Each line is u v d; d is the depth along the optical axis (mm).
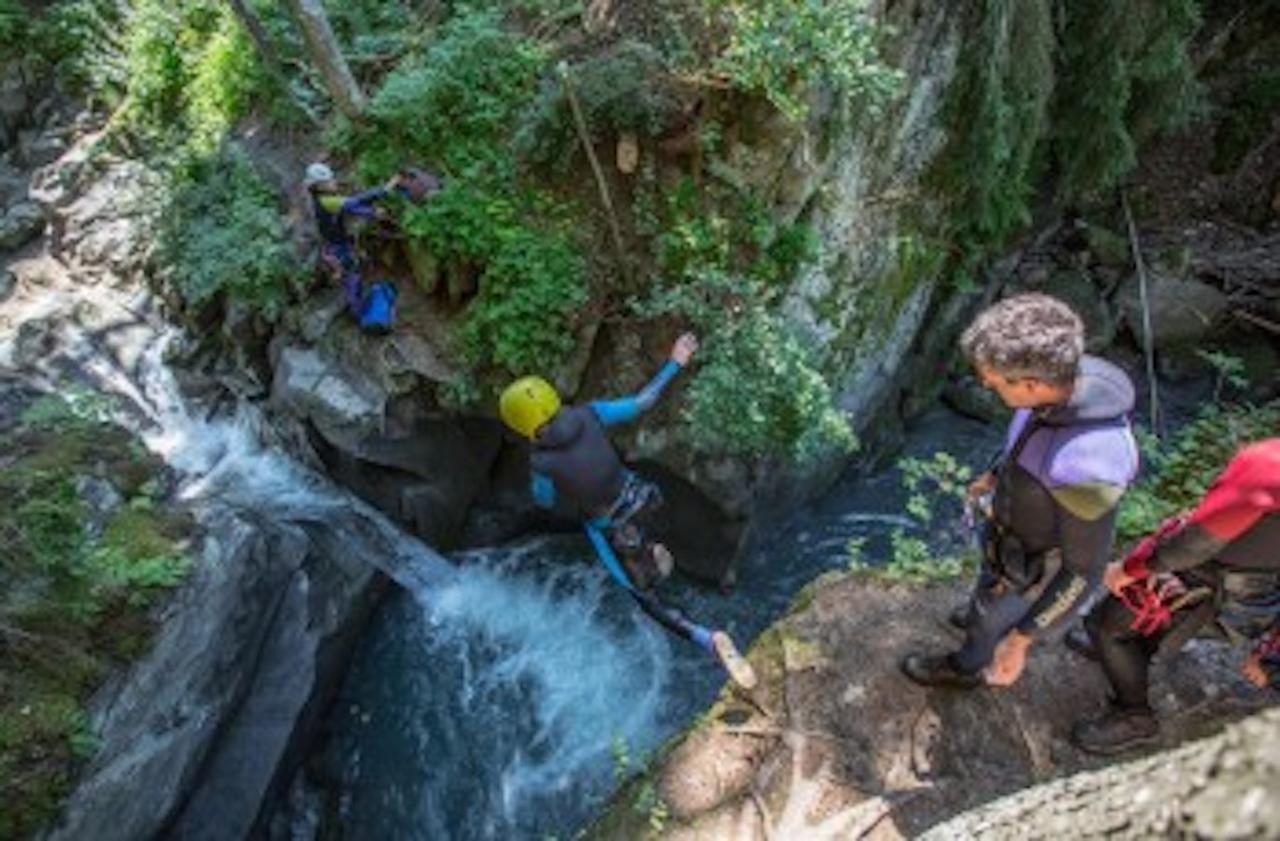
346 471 6578
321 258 6543
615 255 6094
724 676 6324
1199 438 5598
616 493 4715
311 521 6309
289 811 5875
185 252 7109
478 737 6098
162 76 7875
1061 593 2764
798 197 5922
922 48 6336
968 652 3539
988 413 8266
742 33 5398
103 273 7641
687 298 5789
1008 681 3064
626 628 6605
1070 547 2633
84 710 4574
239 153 7180
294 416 6621
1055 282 8742
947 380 8523
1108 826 1642
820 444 6395
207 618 5234
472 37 6324
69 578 4996
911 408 8211
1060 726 3650
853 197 6410
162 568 5211
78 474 5832
